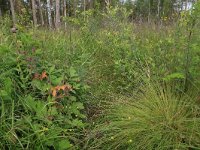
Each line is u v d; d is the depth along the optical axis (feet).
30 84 11.09
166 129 10.49
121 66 14.99
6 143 8.98
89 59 16.52
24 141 9.14
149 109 11.30
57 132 9.66
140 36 20.72
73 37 19.58
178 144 9.86
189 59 12.71
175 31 14.53
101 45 18.47
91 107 12.87
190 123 10.69
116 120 11.43
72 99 11.35
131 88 14.29
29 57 11.06
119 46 16.51
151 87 12.11
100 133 10.95
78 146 10.49
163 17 23.20
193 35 12.89
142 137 10.28
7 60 10.98
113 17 17.87
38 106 9.96
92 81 14.69
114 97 13.20
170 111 11.12
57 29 22.00
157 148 9.89
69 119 10.93
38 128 9.39
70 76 12.03
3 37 13.73
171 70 13.78
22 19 18.07
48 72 11.32
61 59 14.56
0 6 60.95
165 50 14.65
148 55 16.11
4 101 9.87
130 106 11.59
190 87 12.79
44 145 9.37
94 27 20.31
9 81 9.85
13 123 9.10
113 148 10.50
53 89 10.34
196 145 10.14
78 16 21.95
